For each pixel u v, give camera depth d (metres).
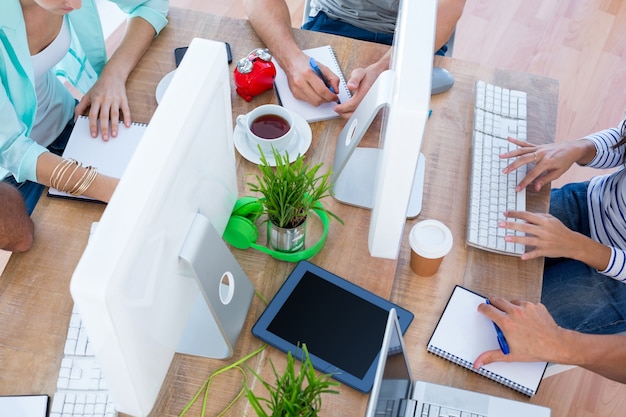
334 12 1.93
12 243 1.21
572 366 1.31
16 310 1.18
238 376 1.12
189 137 0.86
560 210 1.73
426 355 1.18
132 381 0.86
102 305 0.70
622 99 2.75
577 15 3.00
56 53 1.62
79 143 1.43
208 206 1.04
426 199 1.38
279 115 1.38
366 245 1.29
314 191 1.16
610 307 1.57
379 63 1.52
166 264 0.87
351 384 1.09
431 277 1.27
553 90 1.60
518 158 1.43
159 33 1.63
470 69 1.62
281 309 1.16
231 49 1.61
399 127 0.96
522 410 1.10
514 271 1.29
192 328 1.14
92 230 1.28
